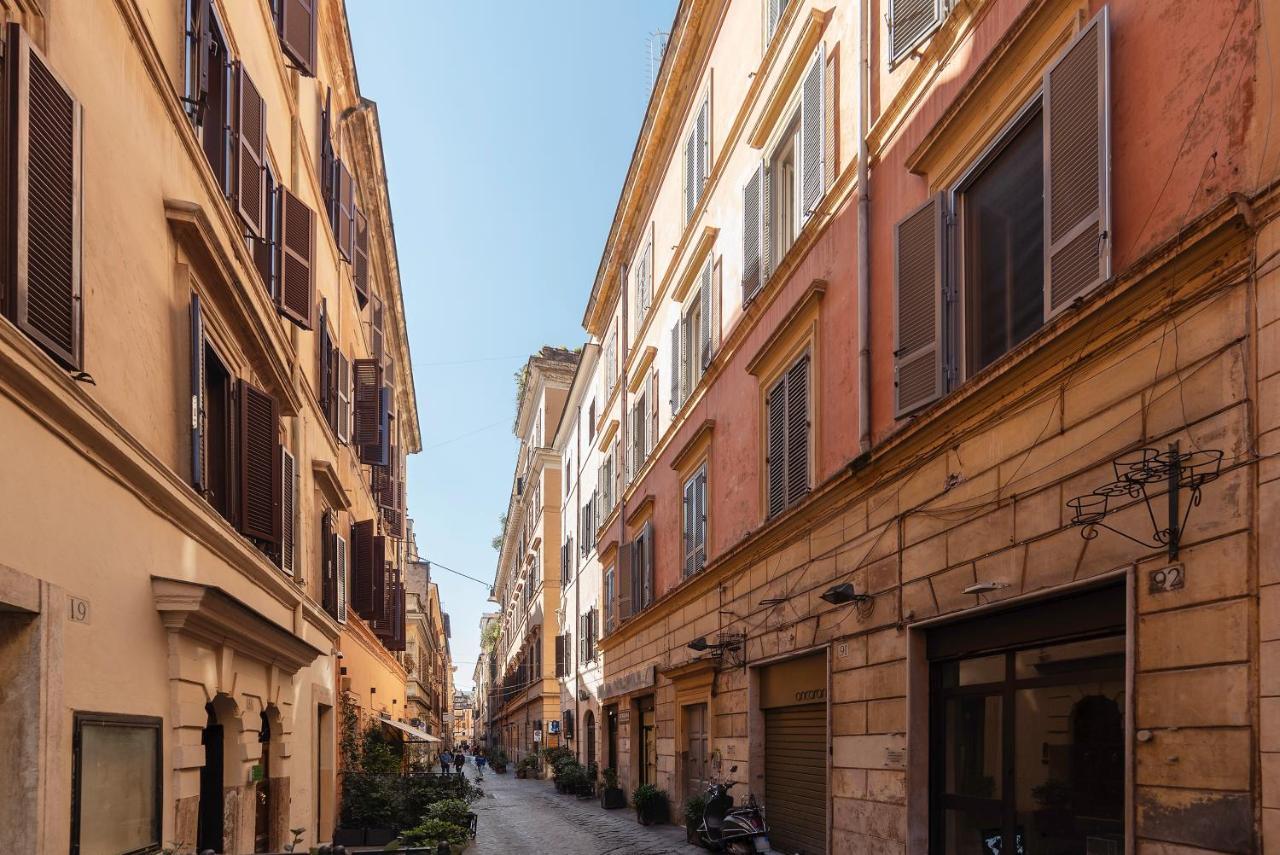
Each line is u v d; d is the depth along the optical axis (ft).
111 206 18.90
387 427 68.03
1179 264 16.90
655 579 66.33
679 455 56.75
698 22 56.08
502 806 77.56
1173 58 17.83
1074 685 20.62
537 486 146.41
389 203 72.18
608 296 90.63
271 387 33.76
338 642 51.72
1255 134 15.78
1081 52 20.17
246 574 29.27
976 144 25.07
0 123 14.29
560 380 141.38
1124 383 18.61
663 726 60.39
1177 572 16.70
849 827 30.71
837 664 32.53
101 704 17.52
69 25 17.04
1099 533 19.08
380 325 76.84
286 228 35.29
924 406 26.32
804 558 36.37
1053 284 20.66
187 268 23.68
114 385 18.98
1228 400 15.89
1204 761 15.70
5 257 14.14
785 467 38.91
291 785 36.14
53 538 15.52
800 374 37.83
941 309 25.94
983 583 23.21
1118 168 19.24
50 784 14.90
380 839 47.80
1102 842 19.35
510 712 188.96
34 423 14.78
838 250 34.63
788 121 41.39
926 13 28.37
